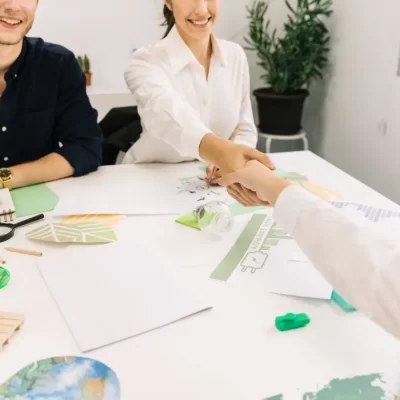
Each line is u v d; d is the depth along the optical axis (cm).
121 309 71
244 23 232
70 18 222
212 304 72
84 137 132
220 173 116
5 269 81
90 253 87
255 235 94
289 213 65
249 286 77
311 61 205
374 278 53
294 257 85
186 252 88
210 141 107
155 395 56
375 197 111
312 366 60
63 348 63
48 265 83
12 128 129
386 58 174
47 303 73
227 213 96
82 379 58
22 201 110
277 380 58
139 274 80
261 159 98
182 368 60
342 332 66
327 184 119
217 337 65
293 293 75
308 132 235
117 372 59
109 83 240
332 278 58
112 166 135
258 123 224
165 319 68
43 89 128
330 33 207
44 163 122
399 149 172
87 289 76
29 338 65
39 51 126
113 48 233
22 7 110
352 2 190
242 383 58
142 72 132
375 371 59
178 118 116
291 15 227
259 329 67
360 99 192
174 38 136
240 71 148
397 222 94
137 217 102
